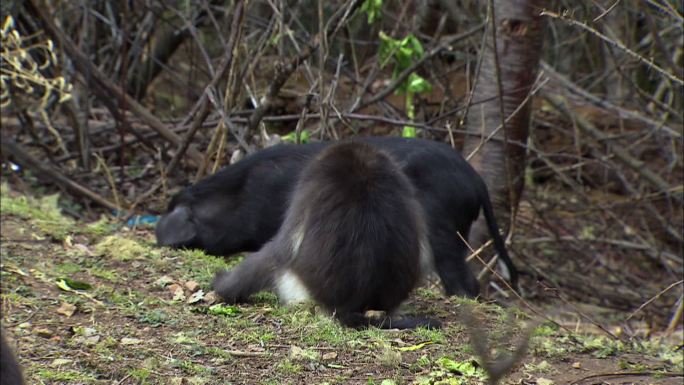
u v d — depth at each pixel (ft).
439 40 48.34
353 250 24.57
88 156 45.19
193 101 59.00
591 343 26.05
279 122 48.88
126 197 43.80
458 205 30.42
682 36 47.78
